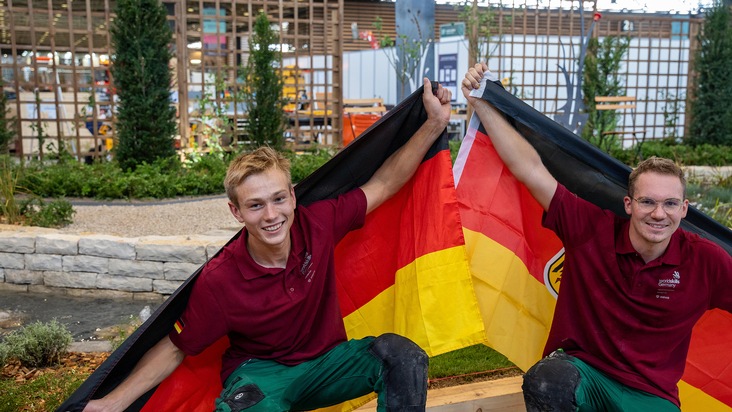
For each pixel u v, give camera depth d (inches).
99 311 256.8
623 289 122.0
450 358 194.2
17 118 503.8
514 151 137.9
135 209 393.7
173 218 370.6
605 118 660.1
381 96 804.0
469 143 143.6
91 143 572.7
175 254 270.4
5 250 281.3
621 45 691.4
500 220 144.8
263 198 114.0
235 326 117.9
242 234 120.3
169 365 120.0
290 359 121.3
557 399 112.0
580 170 141.6
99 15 510.9
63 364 191.3
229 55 687.1
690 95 786.8
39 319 246.2
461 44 705.0
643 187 117.8
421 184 141.4
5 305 264.1
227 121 538.9
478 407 145.9
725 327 137.7
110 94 522.0
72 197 423.5
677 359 123.9
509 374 183.6
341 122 595.2
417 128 140.9
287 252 120.2
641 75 779.4
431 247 138.7
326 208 130.3
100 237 278.8
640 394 119.3
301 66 888.9
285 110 604.1
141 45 466.6
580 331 127.9
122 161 475.2
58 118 507.8
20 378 179.2
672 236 122.6
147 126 472.7
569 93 570.3
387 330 147.6
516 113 138.2
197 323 116.6
